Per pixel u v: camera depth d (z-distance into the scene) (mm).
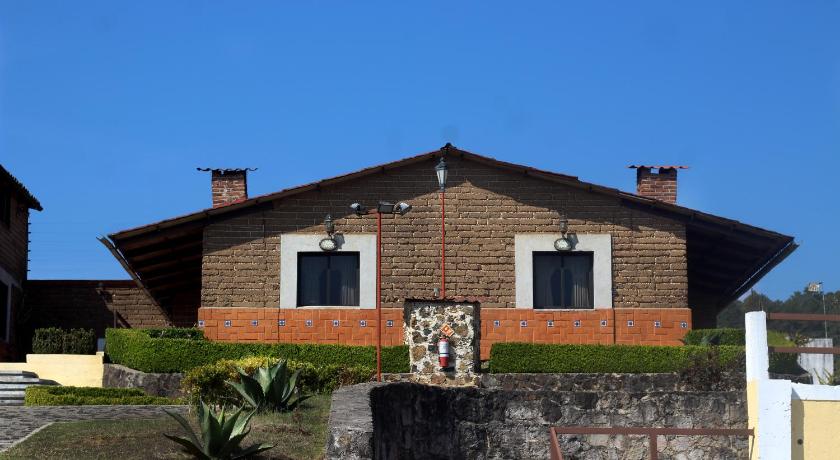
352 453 15828
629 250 32844
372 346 29484
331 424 16188
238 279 32406
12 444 18781
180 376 28859
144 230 32156
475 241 32719
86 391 27359
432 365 26391
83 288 40625
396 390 19344
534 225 32812
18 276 39719
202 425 17906
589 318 32469
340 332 32219
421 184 32875
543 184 33000
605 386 28672
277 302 32344
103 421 20859
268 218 32656
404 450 19188
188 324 39562
